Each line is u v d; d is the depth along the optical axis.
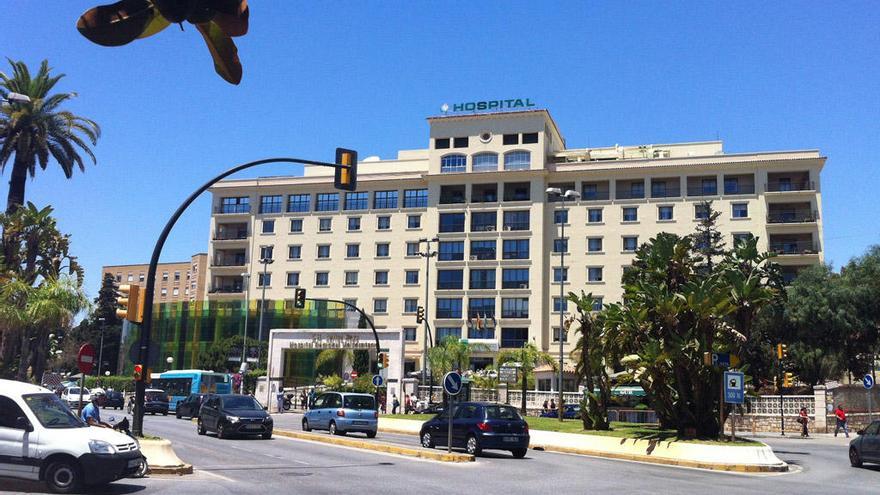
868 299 51.94
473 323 72.44
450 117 77.88
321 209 81.38
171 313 80.12
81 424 12.84
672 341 23.03
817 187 67.06
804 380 53.19
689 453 21.94
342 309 77.88
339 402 30.28
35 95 45.12
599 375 28.70
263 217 82.62
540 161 74.25
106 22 3.40
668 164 70.62
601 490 14.46
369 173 82.00
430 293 74.69
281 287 80.69
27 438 11.97
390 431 36.53
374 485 14.23
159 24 3.50
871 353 52.84
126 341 84.12
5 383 12.69
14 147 44.56
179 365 77.56
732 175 69.56
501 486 14.67
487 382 48.25
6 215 42.94
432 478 15.70
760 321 52.59
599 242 71.75
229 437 27.25
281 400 51.25
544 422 32.94
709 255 58.31
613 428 28.95
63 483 11.89
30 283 41.34
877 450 20.83
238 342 72.19
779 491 15.12
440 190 76.88
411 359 73.38
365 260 78.44
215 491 12.73
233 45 3.68
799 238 67.94
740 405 23.84
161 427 32.97
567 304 71.31
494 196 75.94
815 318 51.44
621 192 72.44
